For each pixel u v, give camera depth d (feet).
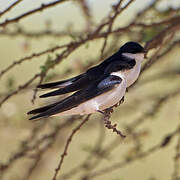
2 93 35.53
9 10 27.55
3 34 34.96
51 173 53.31
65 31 35.68
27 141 35.12
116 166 35.88
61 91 25.02
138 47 26.25
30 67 53.57
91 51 38.42
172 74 39.86
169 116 43.19
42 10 28.32
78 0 33.94
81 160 57.00
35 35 35.55
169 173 55.47
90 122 42.78
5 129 40.19
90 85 24.98
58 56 28.99
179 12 35.12
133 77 25.66
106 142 55.93
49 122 36.37
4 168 33.83
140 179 55.72
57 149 39.01
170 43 36.35
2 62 62.28
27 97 43.14
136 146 37.04
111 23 29.30
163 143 35.53
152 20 34.42
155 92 41.34
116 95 24.93
